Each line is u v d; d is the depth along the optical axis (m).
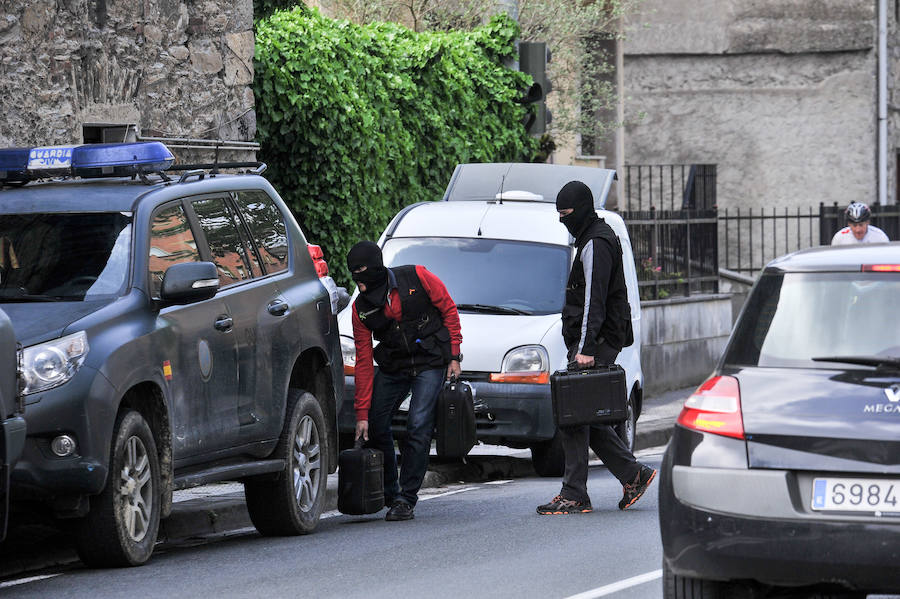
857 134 115.38
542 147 84.31
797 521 19.72
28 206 30.31
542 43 65.25
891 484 19.64
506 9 67.62
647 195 116.75
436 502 39.34
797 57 115.62
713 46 115.62
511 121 66.88
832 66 115.38
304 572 27.30
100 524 27.12
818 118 115.62
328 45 56.22
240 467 31.00
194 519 34.56
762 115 116.12
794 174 116.12
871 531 19.41
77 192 30.66
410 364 35.53
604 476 46.50
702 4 115.50
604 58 103.56
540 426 42.91
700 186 116.75
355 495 34.88
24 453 25.78
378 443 36.09
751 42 115.31
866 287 21.50
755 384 20.72
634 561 27.75
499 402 42.78
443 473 45.47
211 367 30.20
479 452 50.97
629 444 47.91
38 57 45.00
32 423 25.70
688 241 79.50
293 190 55.72
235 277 32.06
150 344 28.12
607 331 34.47
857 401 20.12
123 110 48.19
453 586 25.50
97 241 29.41
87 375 26.36
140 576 26.98
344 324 44.78
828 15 114.62
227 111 52.75
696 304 79.19
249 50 53.50
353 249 34.97
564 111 86.12
